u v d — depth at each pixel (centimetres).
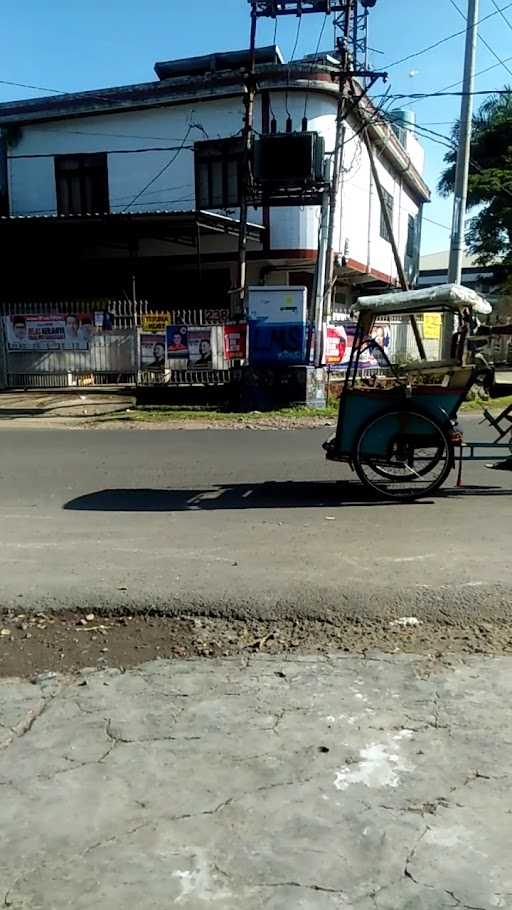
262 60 2106
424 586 457
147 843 228
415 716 302
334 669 350
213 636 395
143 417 1398
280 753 276
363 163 2311
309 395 1467
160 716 306
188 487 774
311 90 1934
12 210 2225
